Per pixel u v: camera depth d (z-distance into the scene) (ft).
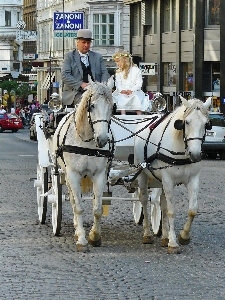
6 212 60.08
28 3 406.41
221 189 75.97
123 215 58.95
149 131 46.73
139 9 210.59
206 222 55.26
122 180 48.96
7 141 177.68
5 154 129.18
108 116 43.19
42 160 52.65
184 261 41.75
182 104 44.68
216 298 33.71
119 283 36.50
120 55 52.75
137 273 38.68
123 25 239.50
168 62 193.98
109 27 239.71
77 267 40.14
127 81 52.75
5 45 435.53
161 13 195.52
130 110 52.16
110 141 45.91
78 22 187.83
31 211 60.80
